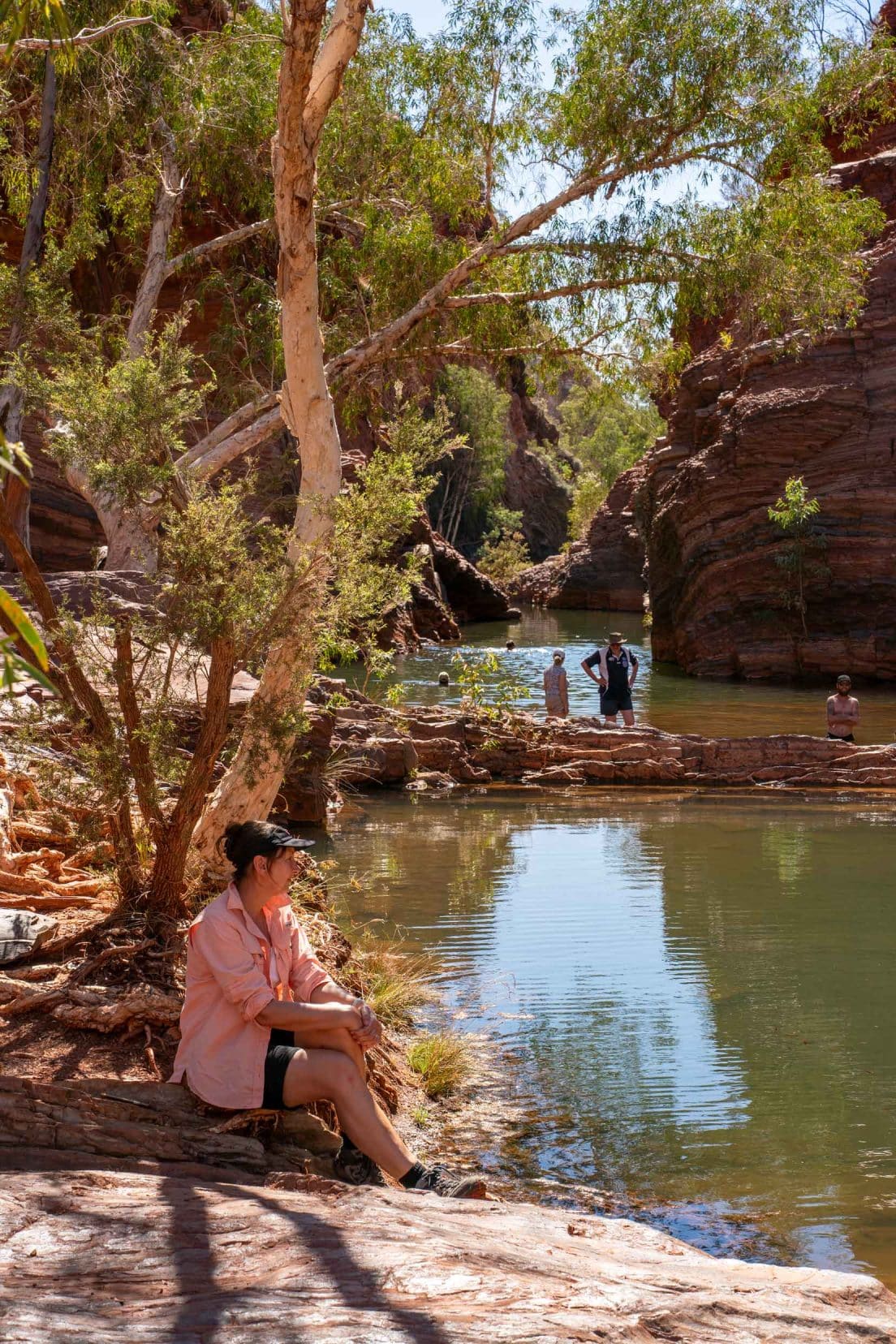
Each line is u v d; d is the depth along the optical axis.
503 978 6.49
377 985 5.95
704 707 21.88
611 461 90.69
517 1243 2.75
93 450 5.10
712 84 17.00
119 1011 4.05
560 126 18.00
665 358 20.45
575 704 20.86
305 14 6.46
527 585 58.97
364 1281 2.24
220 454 17.80
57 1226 2.50
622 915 7.82
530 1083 5.11
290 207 7.02
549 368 20.52
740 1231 3.77
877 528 27.31
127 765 4.72
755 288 18.59
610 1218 3.59
